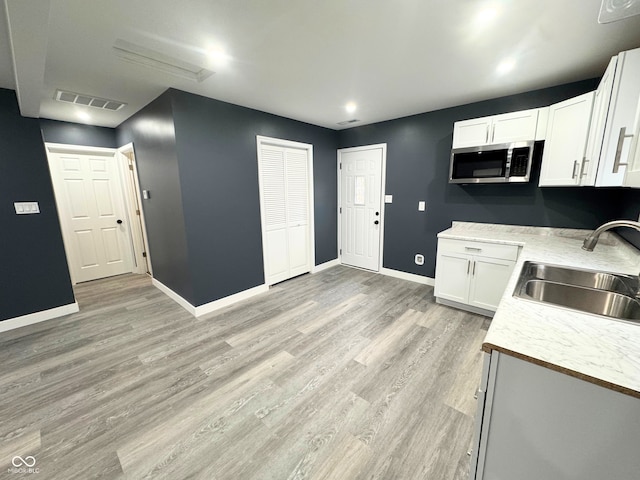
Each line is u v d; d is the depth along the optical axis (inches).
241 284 132.2
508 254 100.0
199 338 98.7
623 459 29.6
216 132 114.7
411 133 141.9
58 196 149.7
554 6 56.4
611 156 65.0
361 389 72.4
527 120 99.8
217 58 78.0
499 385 35.4
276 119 138.3
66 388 74.6
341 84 98.2
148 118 118.6
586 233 101.3
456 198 131.6
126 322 111.4
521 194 113.7
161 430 61.1
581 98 81.5
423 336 97.1
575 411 31.2
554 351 33.0
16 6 42.1
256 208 135.0
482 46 72.9
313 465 52.9
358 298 131.4
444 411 64.9
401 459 53.7
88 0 52.7
